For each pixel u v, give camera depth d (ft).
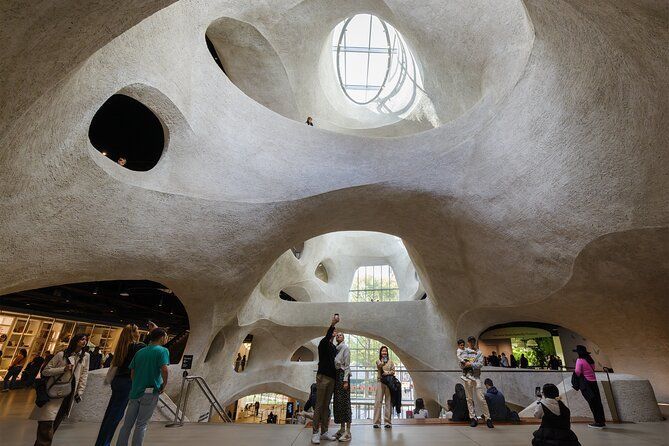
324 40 45.34
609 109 21.43
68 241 19.99
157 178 24.76
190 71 26.73
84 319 53.21
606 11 15.71
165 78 23.70
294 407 62.39
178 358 44.14
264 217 29.53
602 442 15.75
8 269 18.01
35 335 47.62
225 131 29.22
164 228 24.75
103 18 9.27
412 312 48.85
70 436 16.30
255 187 29.27
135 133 43.60
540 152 25.63
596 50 19.44
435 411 49.98
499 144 27.99
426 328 47.34
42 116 14.61
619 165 22.47
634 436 17.15
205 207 26.37
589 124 22.65
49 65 9.64
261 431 17.49
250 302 44.42
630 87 19.89
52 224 18.83
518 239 29.43
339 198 31.78
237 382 49.47
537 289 31.12
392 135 53.57
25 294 40.83
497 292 34.91
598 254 25.84
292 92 43.62
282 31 39.65
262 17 37.60
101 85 18.47
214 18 31.76
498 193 28.73
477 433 17.46
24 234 17.78
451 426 19.62
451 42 35.17
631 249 24.41
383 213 34.83
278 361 53.78
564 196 25.40
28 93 9.95
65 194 18.81
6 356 43.86
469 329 42.01
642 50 17.21
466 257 34.83
